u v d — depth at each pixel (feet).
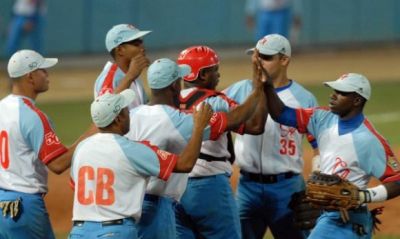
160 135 94.38
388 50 373.40
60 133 211.61
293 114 96.94
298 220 100.48
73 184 90.53
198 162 101.30
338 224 93.35
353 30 385.29
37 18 310.45
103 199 87.45
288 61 107.65
